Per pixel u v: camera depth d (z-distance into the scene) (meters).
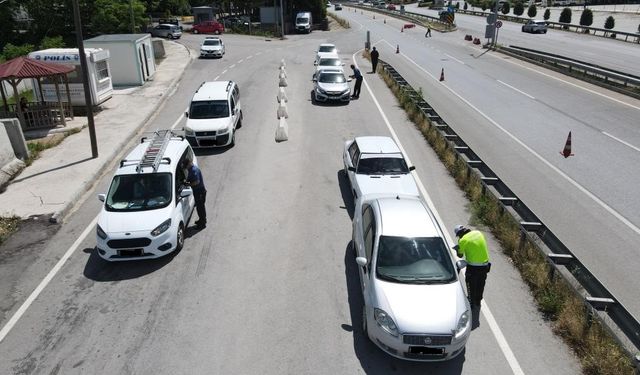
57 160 16.47
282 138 18.41
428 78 31.16
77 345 8.05
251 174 15.24
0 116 20.08
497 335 8.23
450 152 16.20
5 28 45.78
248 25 65.12
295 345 8.01
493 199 12.24
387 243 8.55
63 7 46.22
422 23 72.50
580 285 9.07
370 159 13.23
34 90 22.78
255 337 8.18
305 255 10.64
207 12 63.16
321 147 17.70
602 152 17.06
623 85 26.80
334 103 24.20
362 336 8.23
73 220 12.54
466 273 8.70
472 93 26.64
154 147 12.41
